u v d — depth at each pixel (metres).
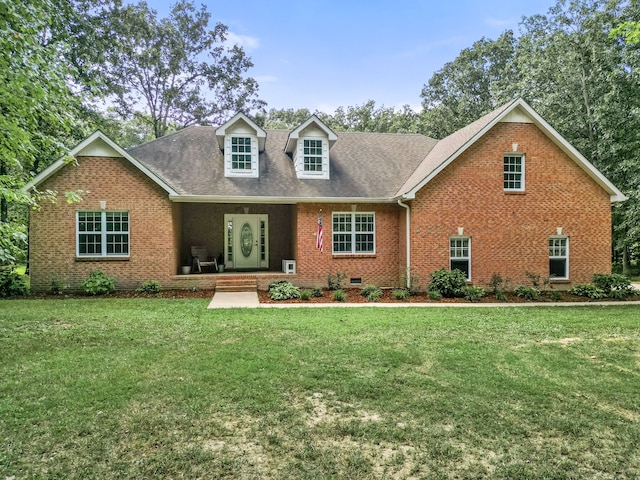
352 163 17.22
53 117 7.37
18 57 6.32
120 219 13.87
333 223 15.39
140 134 39.47
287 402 4.69
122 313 9.71
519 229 14.79
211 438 3.87
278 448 3.71
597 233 15.21
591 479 3.30
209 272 16.50
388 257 15.59
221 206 17.73
